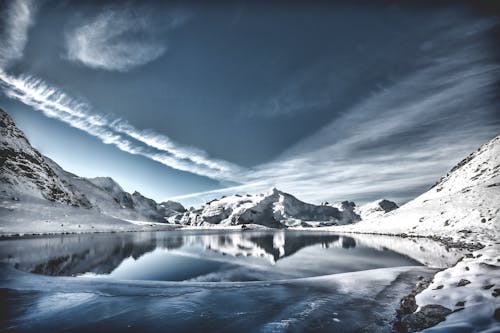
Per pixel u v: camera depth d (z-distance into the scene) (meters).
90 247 32.62
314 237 62.91
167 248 35.22
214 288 12.85
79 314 9.23
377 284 13.34
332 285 13.30
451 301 8.13
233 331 7.82
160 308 9.84
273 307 9.94
